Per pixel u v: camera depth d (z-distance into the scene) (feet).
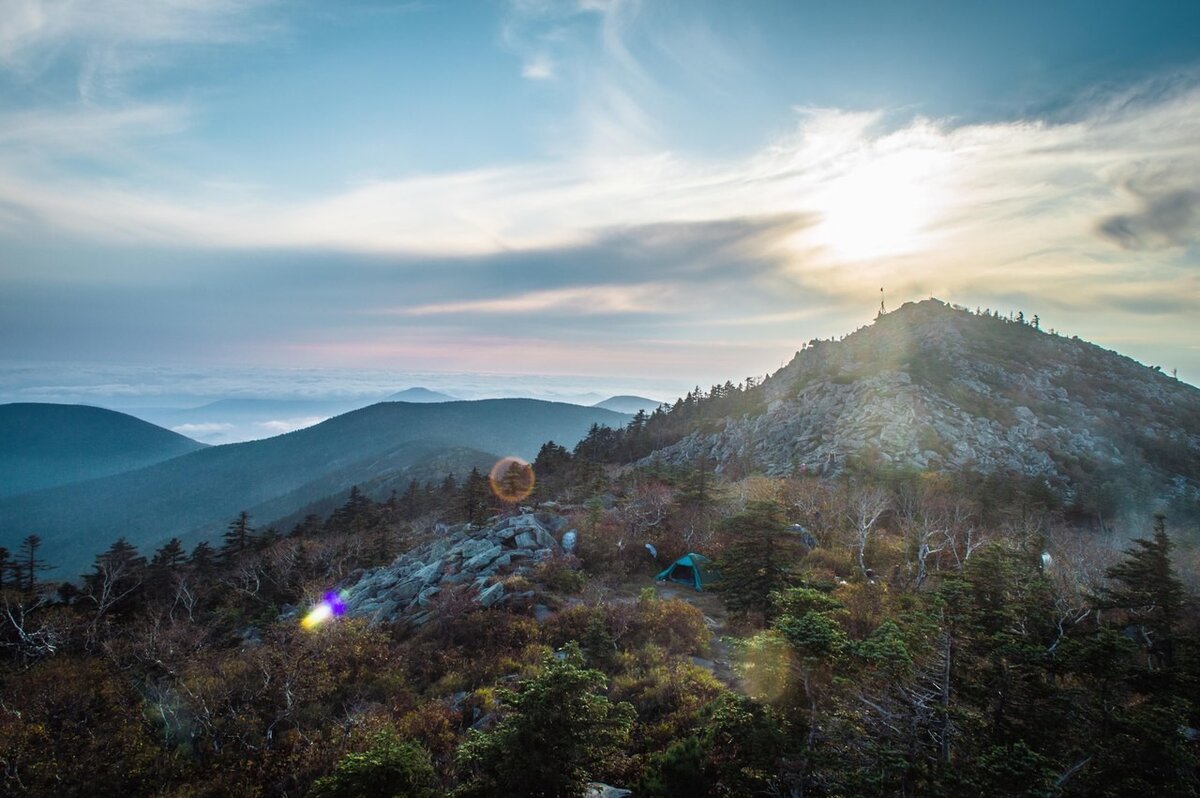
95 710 75.15
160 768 61.00
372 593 150.61
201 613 170.60
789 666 43.78
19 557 197.16
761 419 387.34
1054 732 37.50
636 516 164.45
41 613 138.82
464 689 76.79
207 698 73.36
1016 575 65.92
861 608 80.28
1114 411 385.29
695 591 123.24
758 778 40.14
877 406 329.52
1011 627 47.98
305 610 139.13
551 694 41.50
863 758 37.55
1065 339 529.04
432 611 106.22
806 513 161.58
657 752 51.11
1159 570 81.46
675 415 552.41
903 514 171.01
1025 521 153.17
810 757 38.68
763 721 41.14
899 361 410.11
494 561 130.62
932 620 44.32
